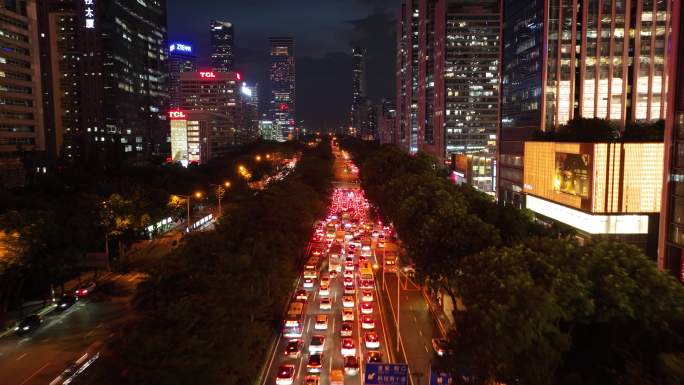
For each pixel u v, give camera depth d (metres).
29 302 69.81
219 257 50.69
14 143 152.25
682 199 60.81
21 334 57.50
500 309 31.27
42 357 51.81
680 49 61.03
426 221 64.25
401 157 140.00
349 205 162.12
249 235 64.81
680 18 60.84
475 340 32.81
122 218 86.94
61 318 63.19
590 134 100.44
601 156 82.75
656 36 120.31
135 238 99.94
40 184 114.38
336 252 98.31
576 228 89.81
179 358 29.92
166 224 118.00
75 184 118.94
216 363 32.66
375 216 135.88
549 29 121.75
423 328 60.22
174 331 32.50
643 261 37.62
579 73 122.69
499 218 68.50
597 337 36.78
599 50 121.62
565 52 122.19
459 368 34.66
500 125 150.38
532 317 31.23
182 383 29.59
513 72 141.75
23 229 60.75
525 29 132.75
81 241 75.56
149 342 30.53
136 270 83.62
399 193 91.25
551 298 32.09
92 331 58.72
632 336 34.16
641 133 96.88
